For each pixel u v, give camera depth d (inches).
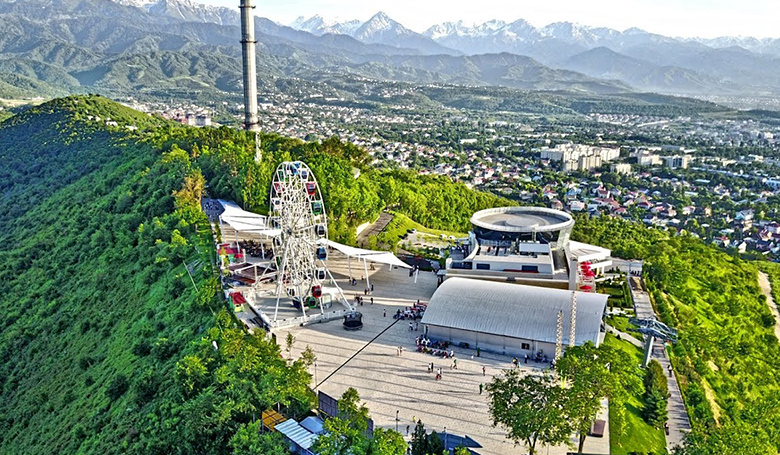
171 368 5152.6
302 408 4298.7
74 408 5570.9
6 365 7101.4
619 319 6427.2
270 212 7101.4
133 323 6456.7
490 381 4763.8
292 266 6166.3
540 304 5398.6
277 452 3631.9
